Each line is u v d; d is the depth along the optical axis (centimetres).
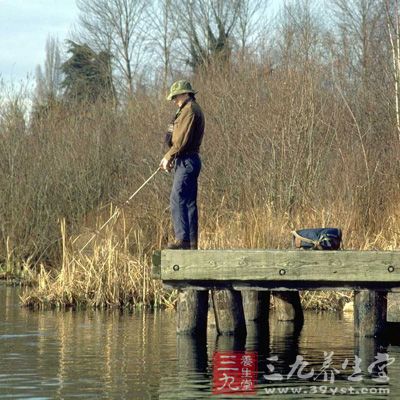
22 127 5703
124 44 11262
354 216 4081
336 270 2733
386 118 6103
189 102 2844
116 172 5662
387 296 2933
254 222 3866
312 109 4834
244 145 4881
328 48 7338
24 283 4738
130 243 4200
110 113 6300
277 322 3341
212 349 2662
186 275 2814
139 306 3766
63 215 5366
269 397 2028
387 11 6300
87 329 3084
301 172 4612
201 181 4856
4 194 5450
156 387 2109
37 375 2238
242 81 5481
